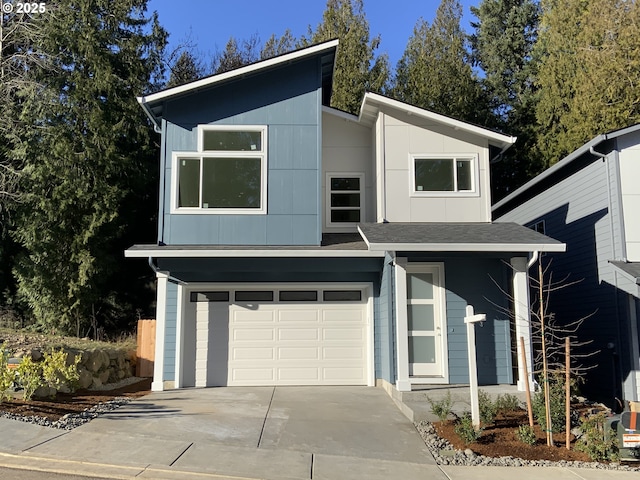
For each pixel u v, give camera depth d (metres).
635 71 20.58
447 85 24.27
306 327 11.94
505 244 9.83
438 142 11.98
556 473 6.43
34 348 10.62
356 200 12.98
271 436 7.55
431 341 11.08
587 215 12.79
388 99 11.70
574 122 21.70
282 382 11.74
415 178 11.91
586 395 12.59
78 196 17.95
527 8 30.23
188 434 7.39
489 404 8.38
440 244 9.74
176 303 11.40
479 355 10.88
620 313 11.38
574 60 22.84
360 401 10.00
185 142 11.50
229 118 11.62
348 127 13.19
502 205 18.64
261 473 6.02
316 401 9.95
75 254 18.16
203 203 11.38
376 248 9.68
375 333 11.76
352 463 6.57
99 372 11.51
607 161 11.85
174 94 11.26
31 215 18.03
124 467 5.92
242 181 11.49
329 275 11.94
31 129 18.08
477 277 11.13
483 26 31.62
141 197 20.77
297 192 11.49
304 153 11.61
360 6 25.80
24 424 7.21
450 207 11.82
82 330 18.58
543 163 22.94
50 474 5.63
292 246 11.20
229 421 8.24
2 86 18.78
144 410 8.78
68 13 18.84
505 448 7.26
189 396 10.30
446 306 11.02
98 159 18.22
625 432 6.88
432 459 6.87
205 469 6.01
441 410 8.23
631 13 21.38
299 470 6.21
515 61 29.92
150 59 20.89
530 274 15.68
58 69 18.52
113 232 18.91
